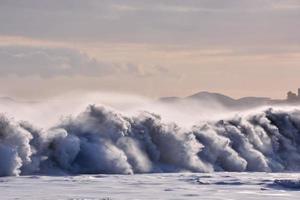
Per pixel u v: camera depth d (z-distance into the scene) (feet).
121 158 363.97
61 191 252.21
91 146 362.94
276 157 460.96
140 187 269.44
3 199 227.81
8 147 325.83
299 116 496.23
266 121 477.77
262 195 247.29
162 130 398.01
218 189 263.90
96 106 388.98
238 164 421.18
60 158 350.23
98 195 241.14
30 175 330.54
